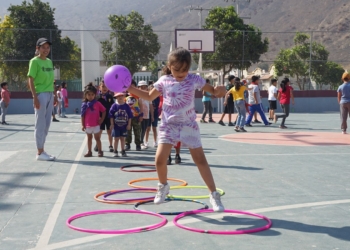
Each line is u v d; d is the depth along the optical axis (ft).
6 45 100.12
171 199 22.82
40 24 110.93
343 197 23.24
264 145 44.50
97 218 19.75
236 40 105.60
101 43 102.89
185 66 18.39
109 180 27.99
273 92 77.15
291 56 108.78
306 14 521.65
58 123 73.20
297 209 20.92
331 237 17.06
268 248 15.88
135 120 41.29
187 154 38.27
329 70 109.50
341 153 38.99
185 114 19.02
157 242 16.49
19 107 101.65
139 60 103.35
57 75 113.19
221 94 19.35
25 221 19.40
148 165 33.06
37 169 31.50
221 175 29.14
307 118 85.81
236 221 19.12
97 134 37.19
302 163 33.81
